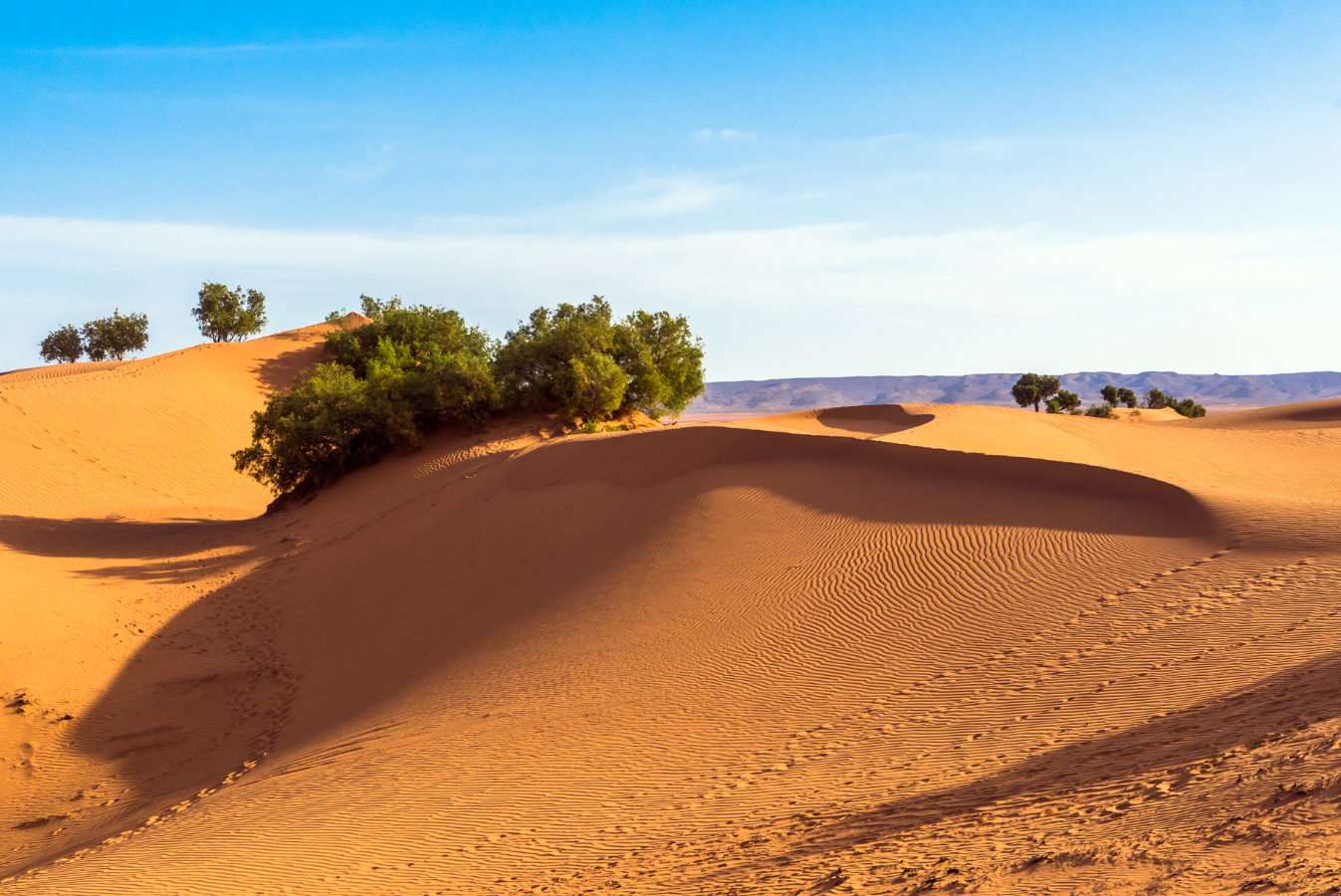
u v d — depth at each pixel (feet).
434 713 51.21
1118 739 30.48
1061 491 64.08
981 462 70.23
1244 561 48.01
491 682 53.98
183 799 48.01
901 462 74.59
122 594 86.38
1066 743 31.55
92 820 49.29
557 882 27.55
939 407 138.21
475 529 85.71
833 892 21.38
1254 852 17.81
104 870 35.88
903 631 48.75
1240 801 21.03
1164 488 59.41
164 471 151.02
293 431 119.34
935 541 59.52
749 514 71.05
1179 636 40.29
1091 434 127.34
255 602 83.51
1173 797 22.85
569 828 33.14
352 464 125.08
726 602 57.31
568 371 128.47
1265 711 29.01
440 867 31.01
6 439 141.59
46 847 46.52
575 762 40.45
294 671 67.21
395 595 76.84
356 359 190.19
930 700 40.06
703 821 31.48
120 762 57.21
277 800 42.24
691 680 48.11
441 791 39.14
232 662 70.69
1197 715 30.86
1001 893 18.90
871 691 42.70
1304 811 19.13
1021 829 23.26
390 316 193.57
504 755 42.63
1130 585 48.06
